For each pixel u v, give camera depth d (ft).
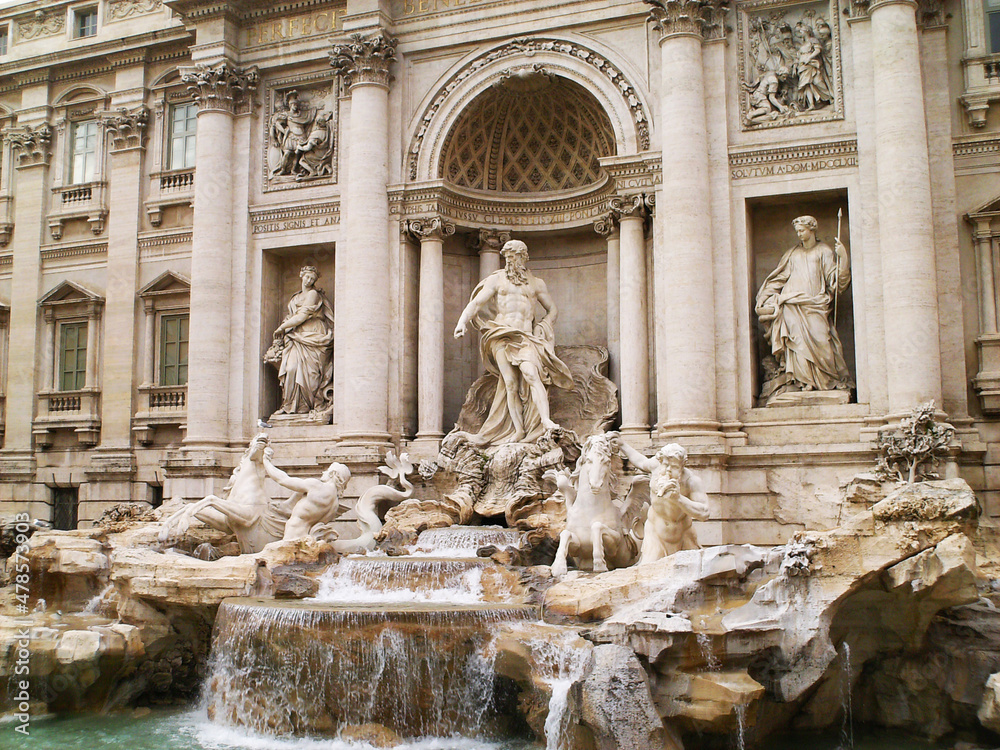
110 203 107.86
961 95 77.05
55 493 108.17
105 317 106.42
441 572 62.03
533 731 50.85
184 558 65.87
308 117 95.91
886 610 55.52
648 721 46.01
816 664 50.90
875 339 75.41
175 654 65.41
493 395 87.66
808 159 79.00
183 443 93.20
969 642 55.06
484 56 89.20
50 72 112.16
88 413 105.60
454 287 94.38
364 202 89.15
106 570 69.97
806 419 76.38
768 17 81.76
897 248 73.26
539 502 76.54
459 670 52.80
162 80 107.24
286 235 94.68
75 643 59.47
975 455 72.33
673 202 79.10
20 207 112.78
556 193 93.04
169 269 104.17
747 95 81.10
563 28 86.89
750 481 76.13
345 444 86.69
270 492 90.99
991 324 74.49
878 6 75.87
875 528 52.70
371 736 52.26
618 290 87.81
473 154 92.99
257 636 55.62
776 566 54.54
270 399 95.76
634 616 49.93
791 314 78.02
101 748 53.42
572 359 89.35
